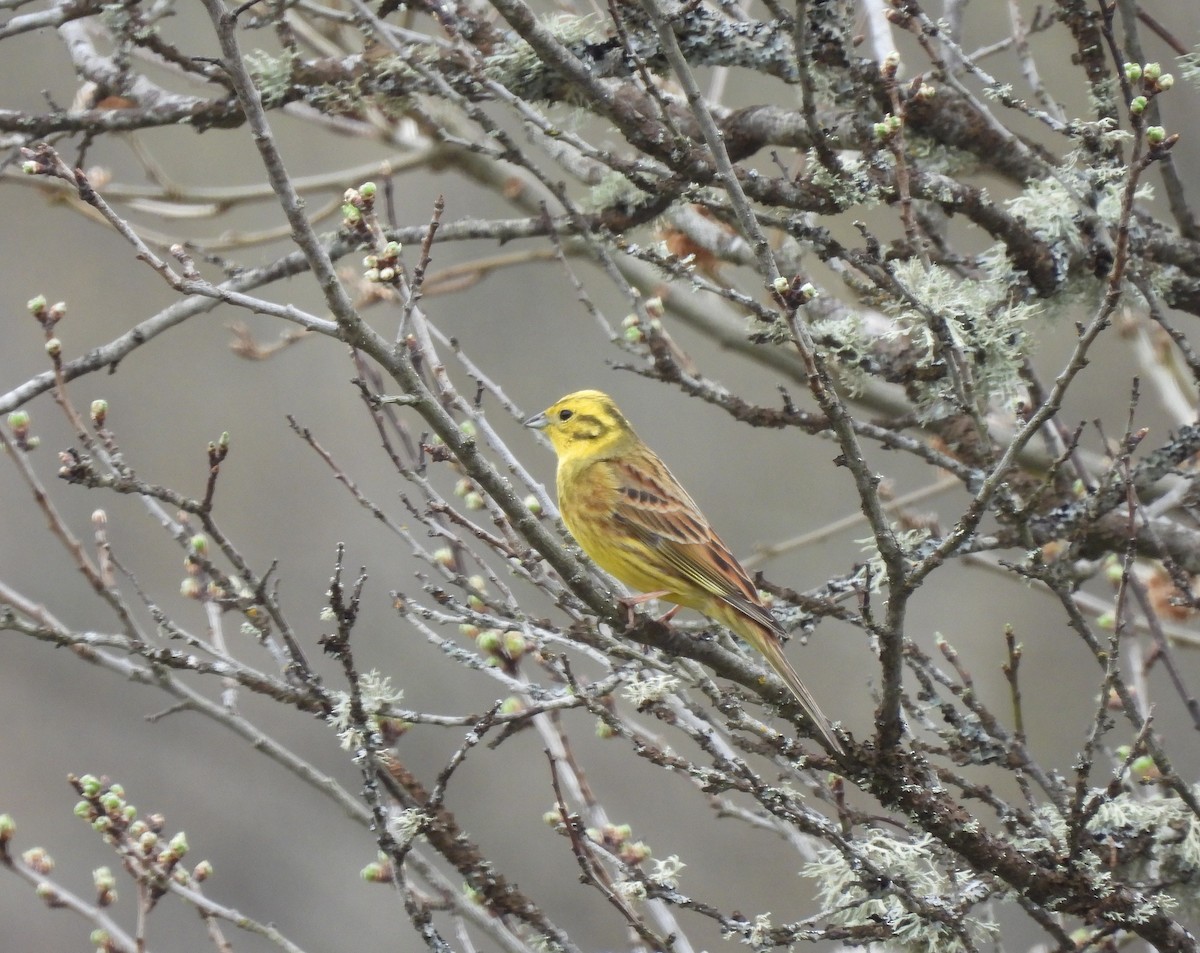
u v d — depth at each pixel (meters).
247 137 20.73
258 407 20.83
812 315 12.52
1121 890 8.56
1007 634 8.96
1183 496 11.34
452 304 20.30
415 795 9.48
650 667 9.01
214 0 7.13
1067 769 18.45
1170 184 11.45
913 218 9.09
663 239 12.64
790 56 10.84
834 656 19.58
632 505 11.39
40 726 20.23
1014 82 18.30
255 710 20.25
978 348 10.30
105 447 8.95
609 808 18.84
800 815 8.38
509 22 9.50
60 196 14.16
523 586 17.30
